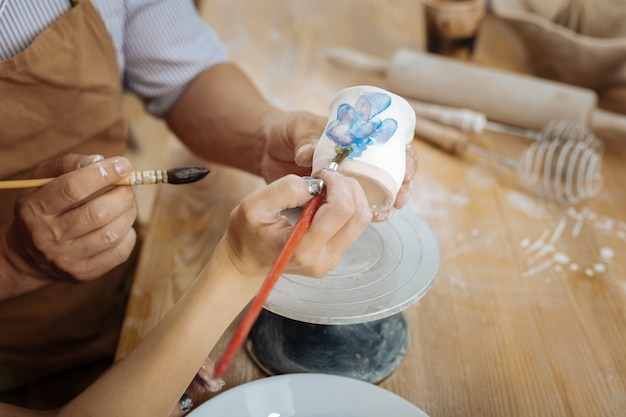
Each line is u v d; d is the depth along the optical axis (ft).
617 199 4.45
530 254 3.98
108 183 2.96
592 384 3.21
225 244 2.44
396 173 2.64
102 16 4.04
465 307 3.62
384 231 3.36
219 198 4.36
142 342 2.53
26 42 3.71
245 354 3.37
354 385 2.85
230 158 4.33
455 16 5.38
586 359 3.34
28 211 3.09
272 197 2.27
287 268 2.33
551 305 3.64
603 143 4.96
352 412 2.79
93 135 4.09
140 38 4.44
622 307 3.64
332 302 2.94
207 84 4.49
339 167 2.61
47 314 4.40
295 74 5.66
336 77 5.64
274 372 3.24
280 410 2.80
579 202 4.41
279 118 3.75
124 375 2.46
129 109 8.37
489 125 5.11
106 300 4.72
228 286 2.45
